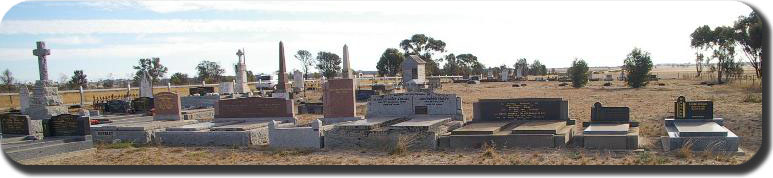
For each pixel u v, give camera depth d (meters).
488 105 15.18
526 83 55.72
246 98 18.14
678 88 38.03
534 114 14.91
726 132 11.62
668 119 13.77
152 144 14.90
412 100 17.02
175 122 17.48
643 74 39.72
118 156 12.98
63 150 13.12
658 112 20.27
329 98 17.64
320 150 13.27
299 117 22.62
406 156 12.04
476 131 12.91
